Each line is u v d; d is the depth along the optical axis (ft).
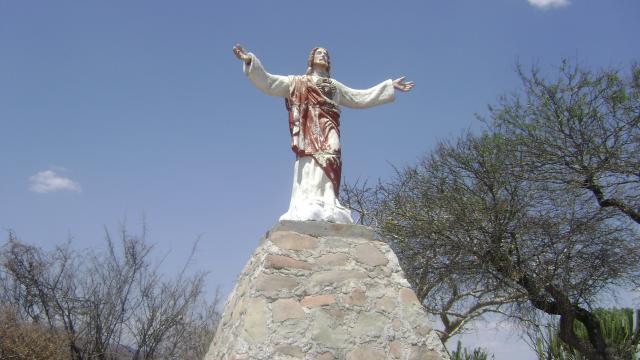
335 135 26.78
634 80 54.54
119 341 66.13
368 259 24.20
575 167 55.11
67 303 64.54
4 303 60.34
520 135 56.85
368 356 22.30
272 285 22.53
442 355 23.22
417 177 63.05
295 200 25.91
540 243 54.19
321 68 28.09
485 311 58.29
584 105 54.49
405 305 23.67
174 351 70.64
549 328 59.57
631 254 54.49
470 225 55.52
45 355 56.95
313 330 22.11
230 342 22.56
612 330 56.95
